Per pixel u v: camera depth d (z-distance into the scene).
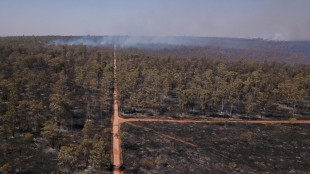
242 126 94.56
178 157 68.12
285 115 109.31
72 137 74.19
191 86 129.25
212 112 109.94
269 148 76.75
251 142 80.56
